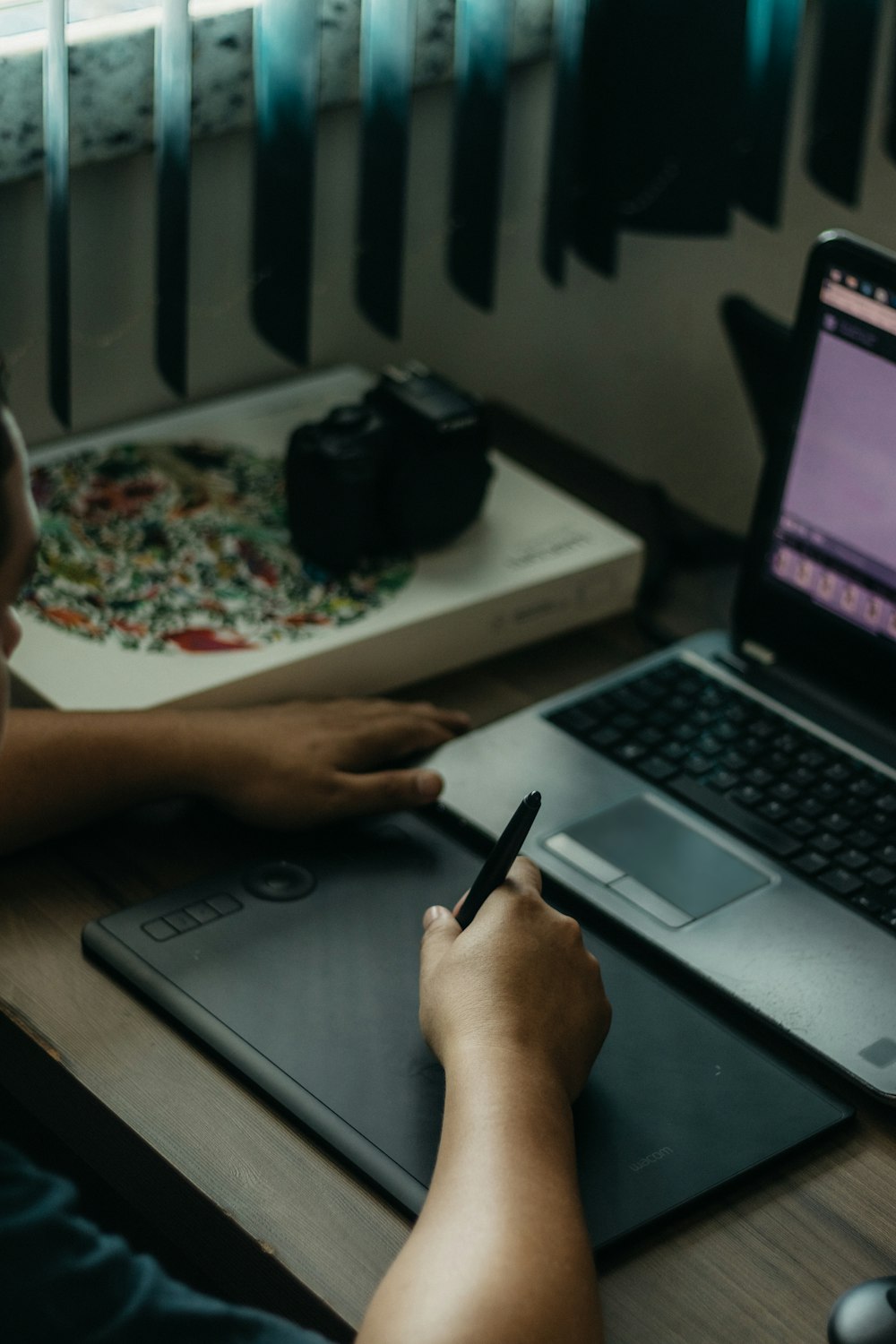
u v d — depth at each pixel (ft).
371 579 3.70
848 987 2.75
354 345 4.76
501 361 5.12
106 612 3.50
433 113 4.54
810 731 3.35
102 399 4.25
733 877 2.99
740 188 4.70
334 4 4.01
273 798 3.07
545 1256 2.04
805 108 4.95
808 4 4.83
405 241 4.68
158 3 3.78
